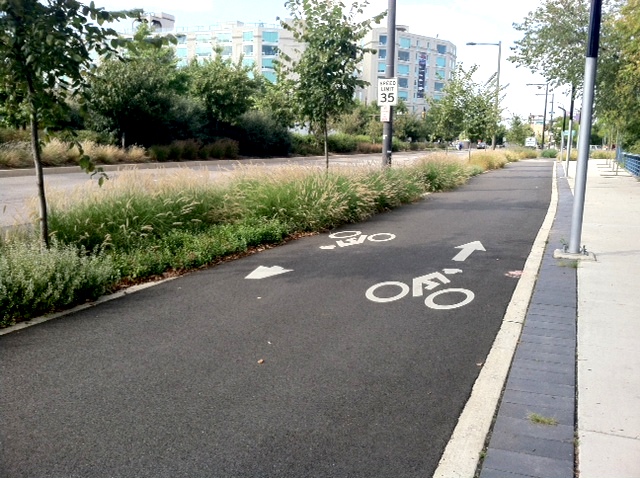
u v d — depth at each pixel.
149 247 8.27
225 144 34.78
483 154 34.59
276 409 3.99
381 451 3.48
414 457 3.42
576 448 3.46
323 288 7.07
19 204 13.09
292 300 6.57
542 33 22.06
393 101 16.62
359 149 54.53
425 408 4.03
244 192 11.10
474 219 12.80
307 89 14.59
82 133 27.70
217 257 8.64
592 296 6.59
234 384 4.38
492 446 3.50
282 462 3.36
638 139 35.81
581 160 8.46
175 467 3.29
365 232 11.09
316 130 16.14
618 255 8.73
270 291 6.94
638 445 3.48
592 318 5.82
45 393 4.21
